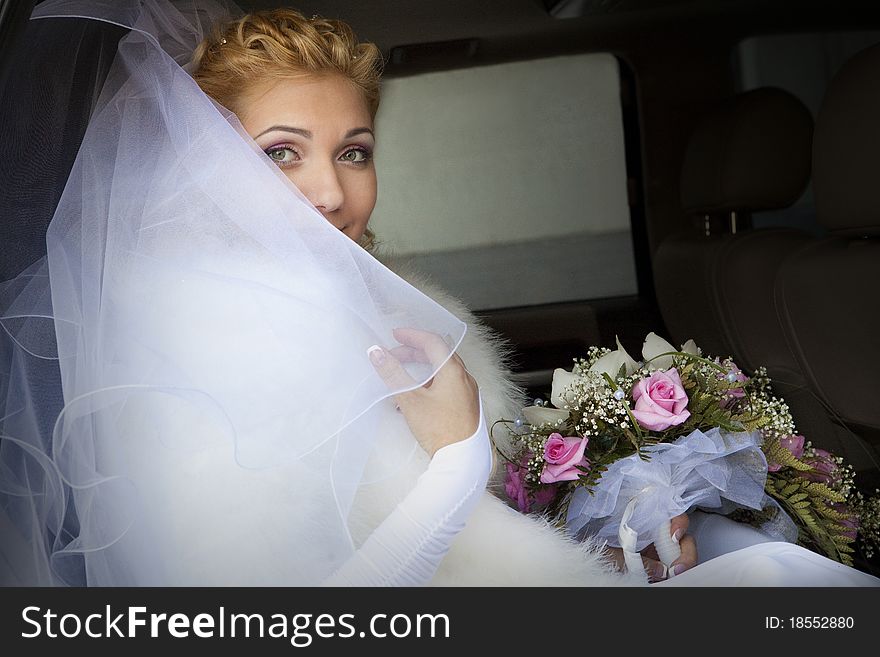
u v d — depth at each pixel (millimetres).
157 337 911
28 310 974
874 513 1466
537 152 1637
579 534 1184
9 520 928
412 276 1365
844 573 1051
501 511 1047
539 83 1624
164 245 944
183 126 961
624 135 1647
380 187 1616
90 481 887
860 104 1410
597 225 1656
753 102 1621
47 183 1050
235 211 947
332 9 1541
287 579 900
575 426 1179
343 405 913
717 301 1638
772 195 1642
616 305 1663
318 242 959
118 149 968
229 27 1105
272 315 919
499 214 1637
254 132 1076
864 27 1692
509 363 1645
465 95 1611
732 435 1188
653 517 1140
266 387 904
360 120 1114
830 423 1559
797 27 1673
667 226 1660
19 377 966
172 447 899
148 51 990
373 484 978
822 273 1483
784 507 1320
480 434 971
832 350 1491
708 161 1643
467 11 1582
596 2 1598
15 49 895
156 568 896
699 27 1646
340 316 938
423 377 956
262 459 892
